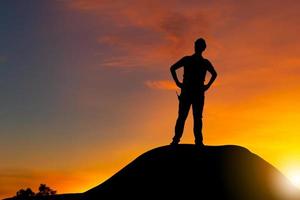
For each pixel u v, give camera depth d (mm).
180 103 18016
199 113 17953
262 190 17938
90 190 20453
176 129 18297
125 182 19406
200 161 18906
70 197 20844
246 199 17328
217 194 17422
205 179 18094
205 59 18000
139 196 18094
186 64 17953
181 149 19844
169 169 18906
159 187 18188
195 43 18047
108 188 19656
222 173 18359
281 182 18922
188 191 17641
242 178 18328
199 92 17797
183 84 17938
